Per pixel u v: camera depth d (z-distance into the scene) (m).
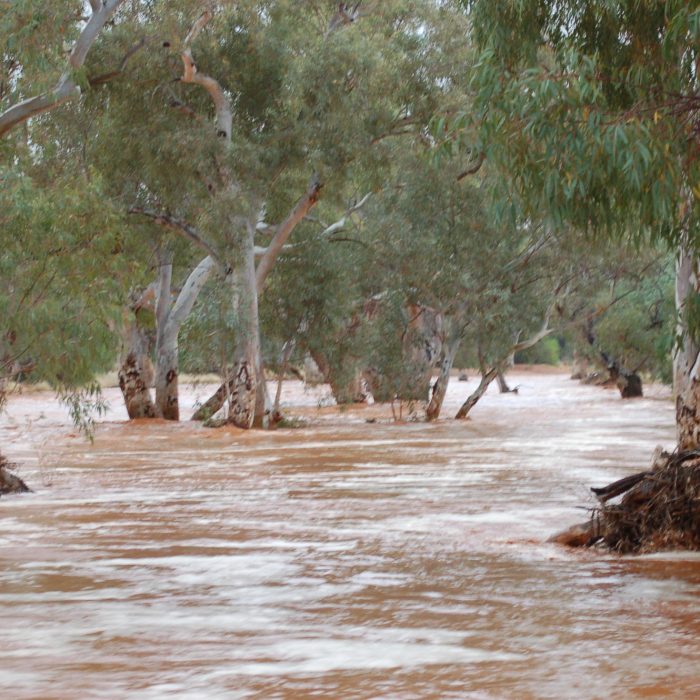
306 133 47.78
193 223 50.50
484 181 51.75
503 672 8.91
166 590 12.98
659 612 11.60
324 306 54.59
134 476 29.16
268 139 49.41
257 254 53.56
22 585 13.34
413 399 56.91
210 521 19.77
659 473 16.11
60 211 30.53
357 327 58.91
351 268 55.16
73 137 48.31
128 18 44.38
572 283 58.59
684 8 14.23
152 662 9.24
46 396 87.81
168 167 48.06
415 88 47.94
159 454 36.94
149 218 50.16
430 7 48.62
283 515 20.61
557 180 14.98
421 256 53.19
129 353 56.94
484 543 16.86
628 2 16.41
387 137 51.75
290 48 49.06
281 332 54.59
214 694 8.14
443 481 26.88
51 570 14.45
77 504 22.64
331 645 9.97
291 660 9.35
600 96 15.23
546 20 17.08
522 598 12.45
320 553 15.91
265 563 15.02
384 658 9.43
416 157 49.69
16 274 29.28
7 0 32.75
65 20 33.94
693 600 12.31
